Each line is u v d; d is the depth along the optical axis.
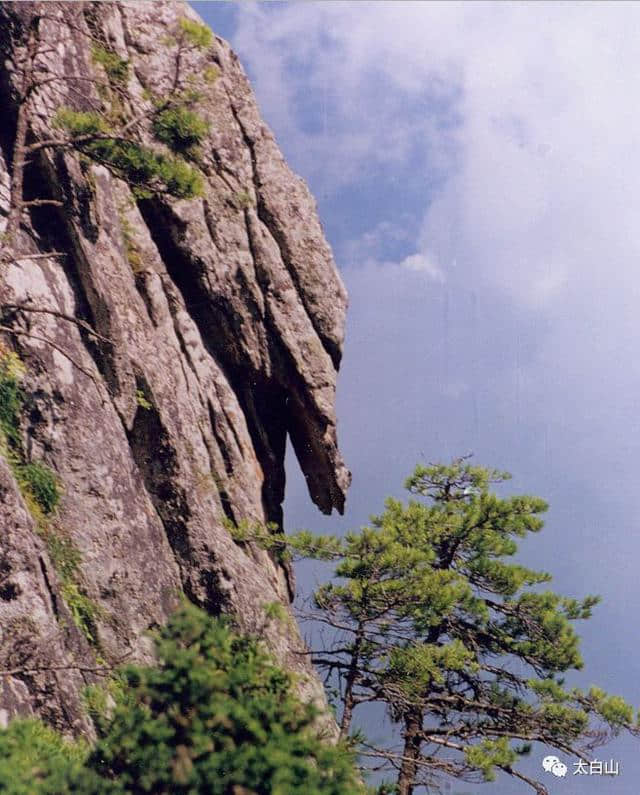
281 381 24.56
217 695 7.89
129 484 18.61
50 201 15.66
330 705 18.62
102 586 17.11
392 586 18.55
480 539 23.19
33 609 14.77
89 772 7.74
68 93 19.80
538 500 23.62
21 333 15.59
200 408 22.00
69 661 15.09
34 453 17.03
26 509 15.52
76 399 17.98
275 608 9.54
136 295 20.62
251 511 22.17
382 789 15.81
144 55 23.08
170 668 8.00
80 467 17.58
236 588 19.98
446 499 24.80
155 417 20.17
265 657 8.53
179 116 16.55
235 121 24.77
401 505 23.39
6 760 8.02
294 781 7.71
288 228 24.98
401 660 18.55
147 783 7.55
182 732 7.79
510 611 23.23
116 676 16.02
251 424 24.23
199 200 23.42
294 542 20.34
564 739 21.08
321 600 18.89
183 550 19.89
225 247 23.69
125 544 17.89
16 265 17.72
